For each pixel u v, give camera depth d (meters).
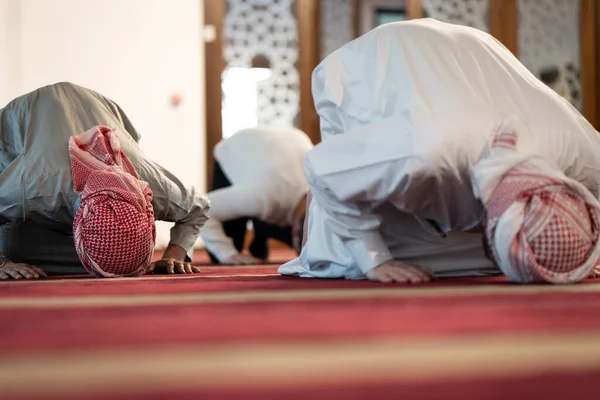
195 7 5.81
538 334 0.84
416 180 1.53
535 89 1.70
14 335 0.85
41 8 5.45
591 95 6.16
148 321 0.96
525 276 1.47
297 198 3.31
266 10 6.04
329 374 0.65
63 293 1.43
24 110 2.19
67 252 2.34
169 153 5.74
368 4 6.37
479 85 1.64
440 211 1.67
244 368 0.67
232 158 3.51
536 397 0.58
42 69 5.45
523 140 1.53
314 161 1.63
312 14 6.01
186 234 2.41
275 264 3.25
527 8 6.10
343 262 1.78
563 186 1.46
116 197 1.96
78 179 2.01
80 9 5.56
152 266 2.27
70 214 2.10
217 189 3.69
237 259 3.23
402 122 1.56
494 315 0.99
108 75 5.63
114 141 2.08
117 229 1.94
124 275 2.00
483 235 1.57
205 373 0.65
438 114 1.55
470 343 0.78
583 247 1.46
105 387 0.60
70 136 2.10
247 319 0.97
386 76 1.69
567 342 0.79
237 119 6.00
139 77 5.70
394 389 0.60
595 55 6.15
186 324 0.93
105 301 1.25
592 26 6.14
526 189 1.45
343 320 0.95
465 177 1.56
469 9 6.00
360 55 1.77
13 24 5.36
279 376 0.64
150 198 2.07
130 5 5.68
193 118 5.79
